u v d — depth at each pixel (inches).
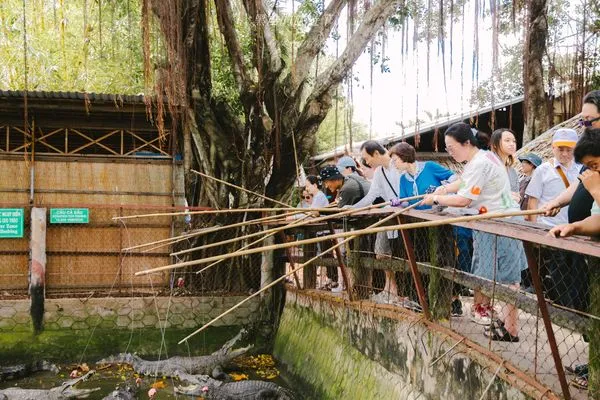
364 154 259.3
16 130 409.7
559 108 429.4
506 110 562.3
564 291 169.9
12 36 542.0
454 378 183.0
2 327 374.9
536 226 143.0
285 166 423.5
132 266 410.6
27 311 378.9
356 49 386.9
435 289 202.2
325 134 890.1
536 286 137.3
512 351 174.7
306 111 409.1
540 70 398.6
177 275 414.9
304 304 351.3
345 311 280.5
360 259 269.6
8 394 312.0
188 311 399.9
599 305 128.4
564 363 165.0
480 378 168.7
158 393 327.6
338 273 329.1
